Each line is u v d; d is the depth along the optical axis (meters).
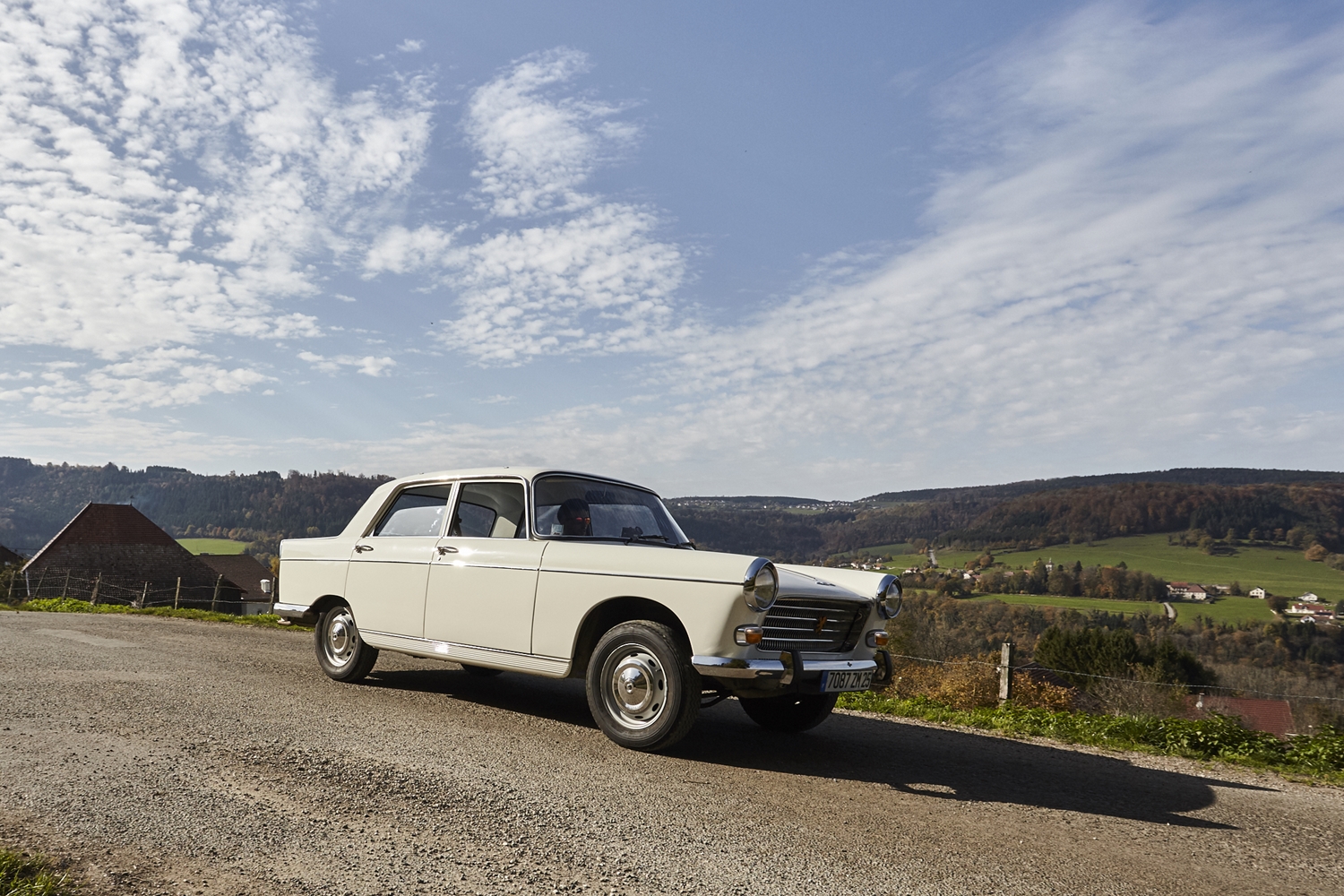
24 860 2.78
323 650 7.09
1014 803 4.30
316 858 2.96
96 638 9.50
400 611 6.34
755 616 4.66
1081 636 40.28
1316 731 6.70
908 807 4.05
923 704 7.82
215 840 3.10
